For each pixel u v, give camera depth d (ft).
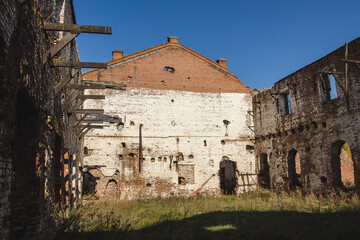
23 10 17.25
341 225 30.27
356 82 47.37
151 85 74.33
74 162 48.34
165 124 73.31
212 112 77.30
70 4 38.88
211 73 79.92
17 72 16.15
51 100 26.32
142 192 68.80
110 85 41.88
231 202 57.36
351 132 47.80
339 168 52.42
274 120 70.03
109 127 69.62
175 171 71.87
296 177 64.75
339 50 50.98
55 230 27.37
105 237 26.91
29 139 21.21
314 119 56.39
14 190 20.52
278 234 27.48
